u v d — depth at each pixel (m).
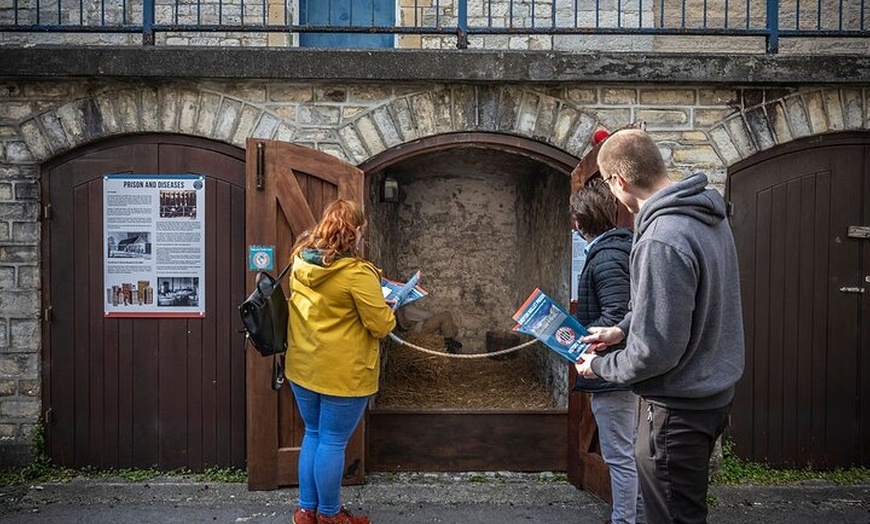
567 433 4.60
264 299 3.50
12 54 4.17
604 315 3.13
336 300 3.36
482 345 6.77
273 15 5.61
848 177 4.51
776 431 4.57
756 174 4.50
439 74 4.24
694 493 2.35
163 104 4.37
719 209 2.37
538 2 5.57
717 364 2.33
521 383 5.95
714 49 5.55
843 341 4.56
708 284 2.27
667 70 4.26
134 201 4.45
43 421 4.51
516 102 4.40
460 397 5.58
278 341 3.54
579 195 3.40
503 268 6.79
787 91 4.41
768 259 4.52
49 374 4.50
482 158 5.94
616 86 4.40
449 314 6.68
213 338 4.51
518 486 4.43
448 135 4.43
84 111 4.36
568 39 5.50
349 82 4.36
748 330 4.54
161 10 5.54
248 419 4.29
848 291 4.54
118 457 4.55
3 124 4.36
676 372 2.33
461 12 4.31
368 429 4.61
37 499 4.14
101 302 4.49
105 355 4.51
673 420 2.34
